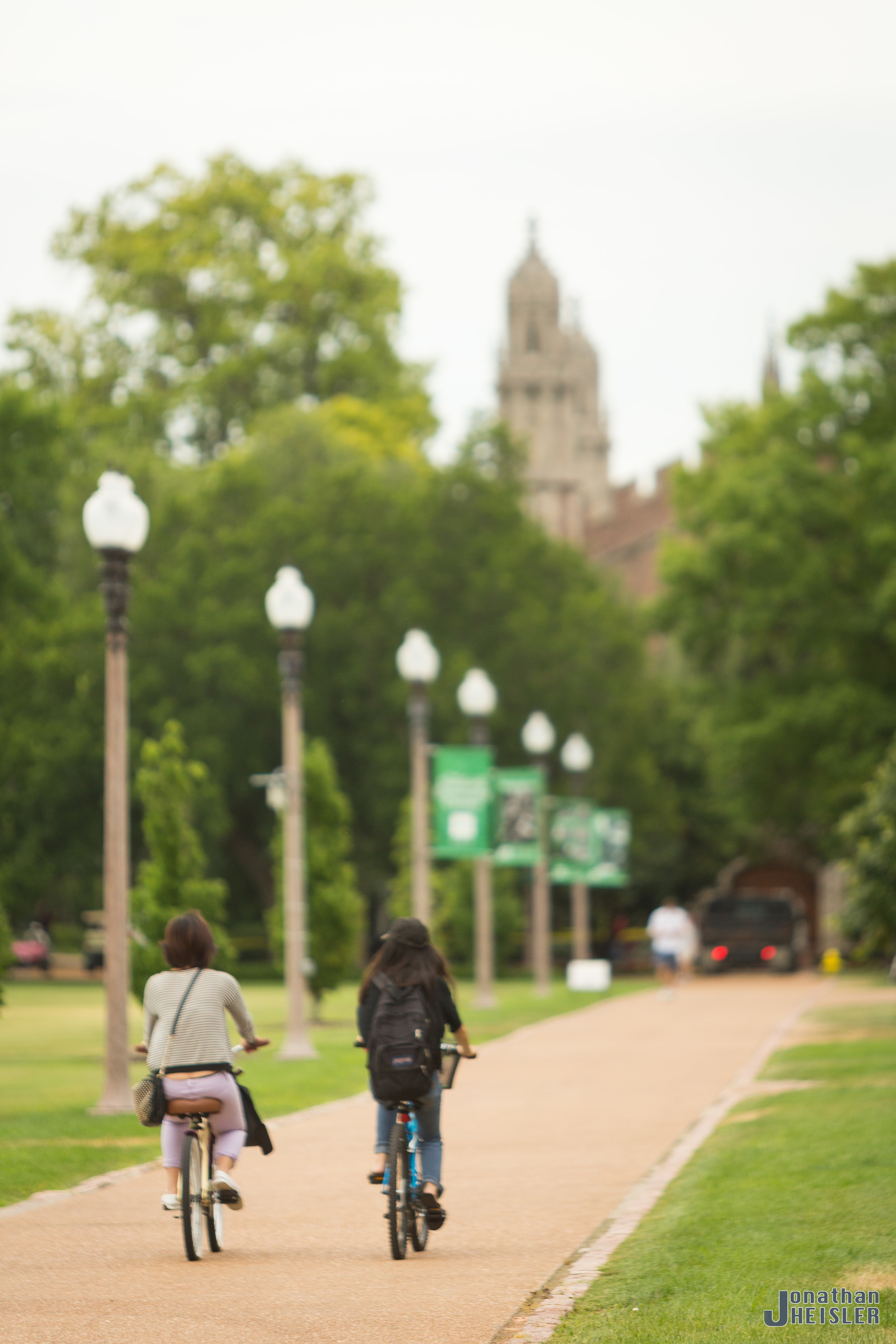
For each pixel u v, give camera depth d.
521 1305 18.45
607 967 95.00
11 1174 28.27
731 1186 25.62
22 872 116.75
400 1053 21.75
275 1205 25.81
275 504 126.88
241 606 121.31
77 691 120.38
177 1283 19.98
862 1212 22.59
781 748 112.81
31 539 121.94
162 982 22.17
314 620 123.50
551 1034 60.59
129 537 38.62
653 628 120.25
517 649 127.25
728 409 123.62
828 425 117.12
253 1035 22.69
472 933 98.50
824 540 115.19
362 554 125.44
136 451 134.88
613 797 131.25
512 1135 33.50
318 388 162.50
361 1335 17.14
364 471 129.25
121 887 37.56
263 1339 16.98
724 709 116.44
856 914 62.19
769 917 125.62
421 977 22.41
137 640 121.44
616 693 131.12
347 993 96.00
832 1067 44.12
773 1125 32.66
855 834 63.81
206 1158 22.28
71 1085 43.03
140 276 155.75
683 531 122.88
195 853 51.88
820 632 112.62
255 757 124.31
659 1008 76.44
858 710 109.25
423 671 69.69
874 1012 67.69
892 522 106.75
